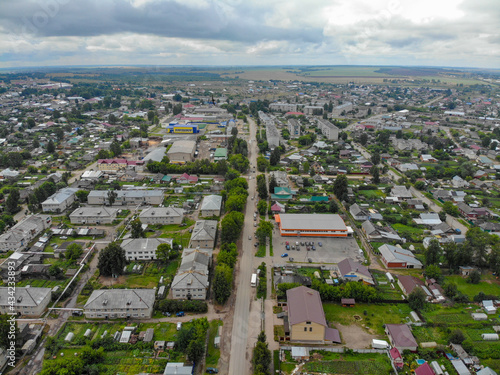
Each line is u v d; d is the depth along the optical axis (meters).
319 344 104.06
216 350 100.88
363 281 134.00
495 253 140.62
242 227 176.25
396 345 102.06
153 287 129.00
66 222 178.62
